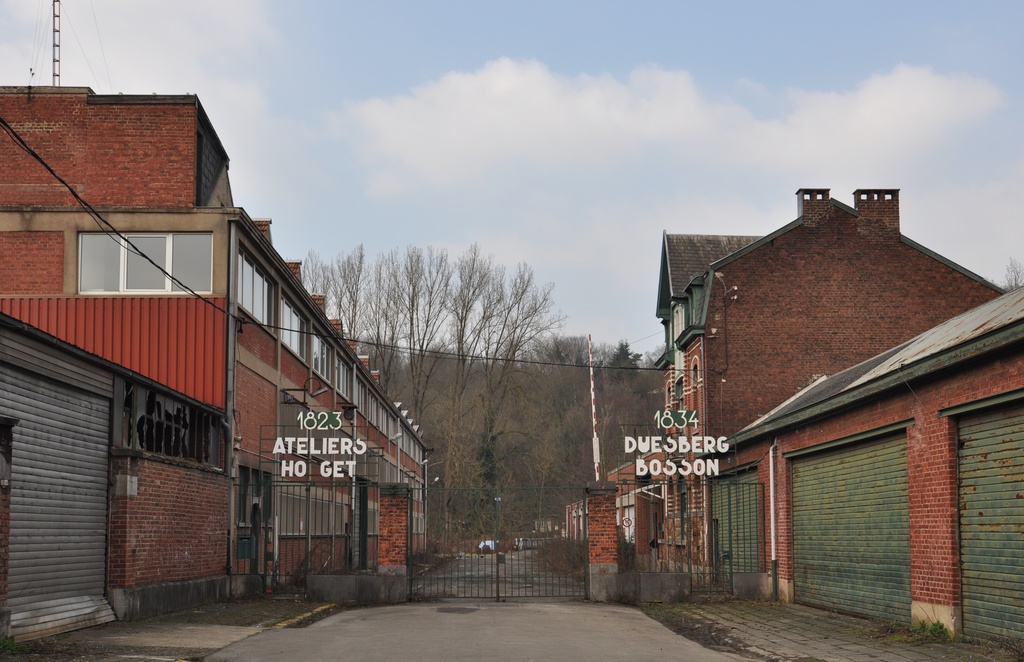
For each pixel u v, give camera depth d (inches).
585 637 617.6
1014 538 506.3
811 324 1314.0
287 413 1128.2
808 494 839.1
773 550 903.7
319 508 1288.1
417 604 869.8
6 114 906.1
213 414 837.8
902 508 649.0
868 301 1321.4
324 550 1293.1
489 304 2454.5
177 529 738.8
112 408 653.3
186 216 877.8
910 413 620.4
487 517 2005.4
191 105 912.3
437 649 541.6
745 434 982.4
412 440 2536.9
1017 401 502.0
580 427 2775.6
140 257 876.6
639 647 570.6
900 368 607.8
